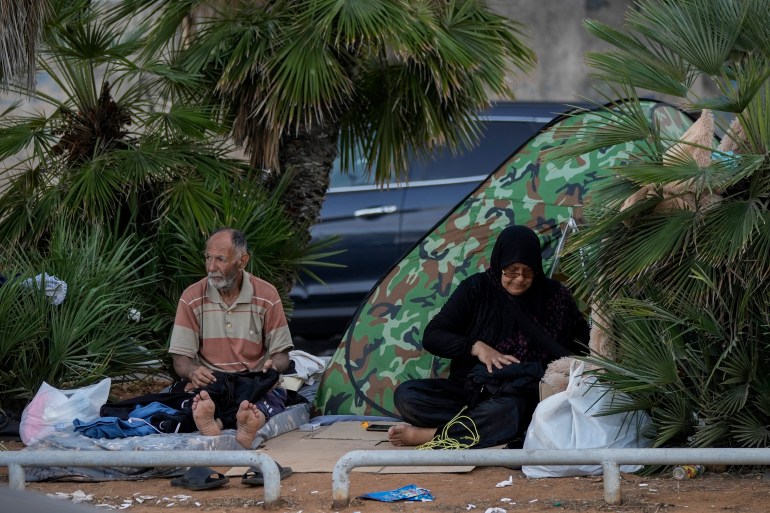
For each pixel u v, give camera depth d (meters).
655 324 14.08
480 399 15.42
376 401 17.70
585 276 14.43
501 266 16.02
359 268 26.59
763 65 13.84
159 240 19.00
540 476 13.72
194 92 20.45
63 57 19.77
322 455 15.05
